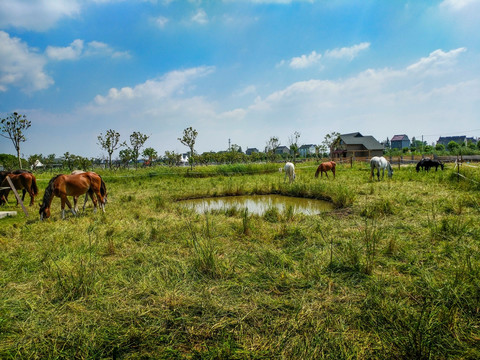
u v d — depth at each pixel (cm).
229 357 230
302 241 521
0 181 977
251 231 586
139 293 336
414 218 650
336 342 243
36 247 509
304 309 296
